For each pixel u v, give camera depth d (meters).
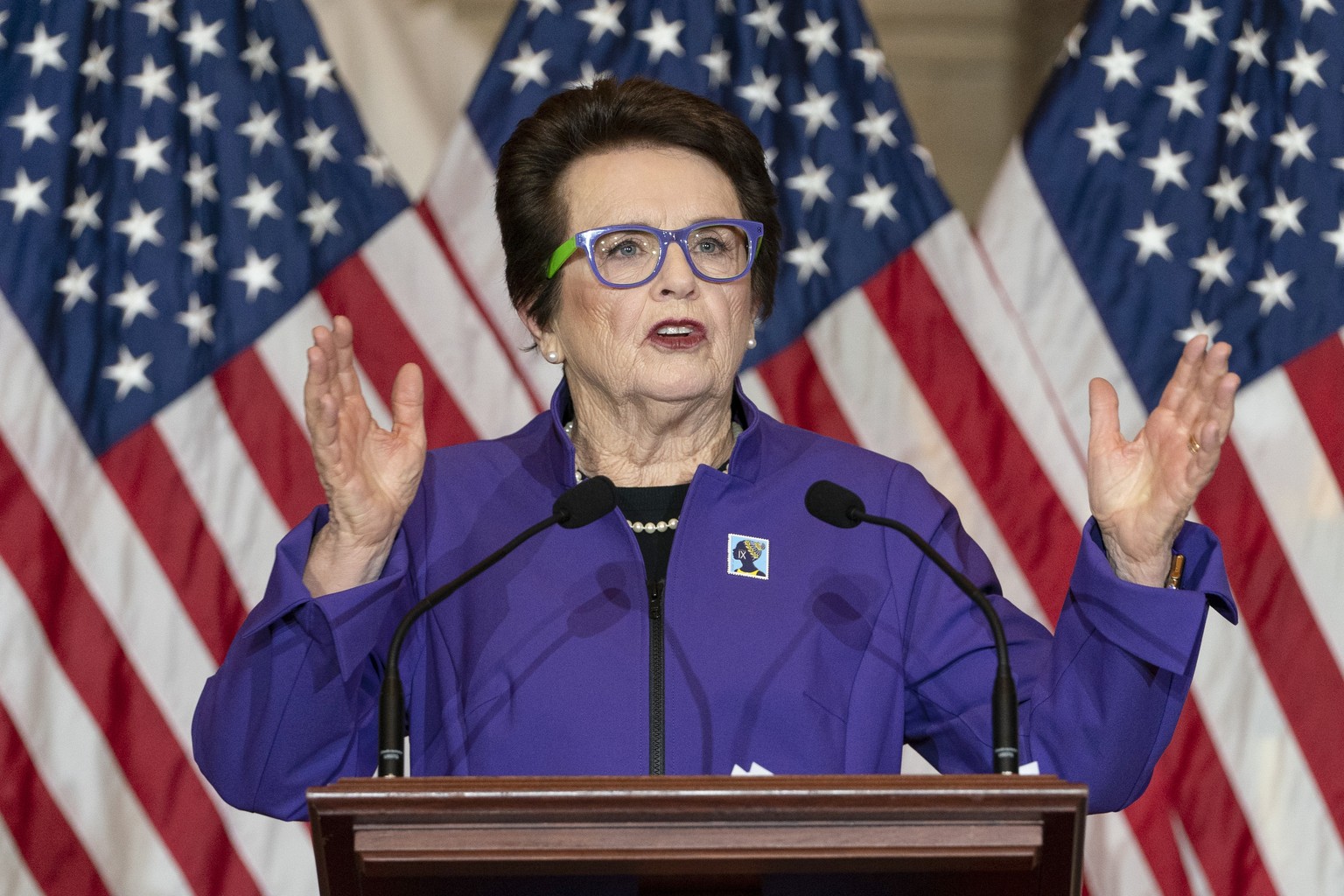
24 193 13.97
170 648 13.66
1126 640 6.08
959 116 16.41
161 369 13.95
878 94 14.84
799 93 14.80
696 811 4.64
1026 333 14.41
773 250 7.68
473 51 15.75
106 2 14.59
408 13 15.73
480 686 6.71
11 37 14.30
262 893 13.61
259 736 6.43
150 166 14.24
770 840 4.67
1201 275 14.36
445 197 14.53
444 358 14.31
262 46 14.74
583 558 7.00
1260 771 13.70
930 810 4.67
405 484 6.38
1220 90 14.66
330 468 6.16
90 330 13.95
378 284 14.36
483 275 14.46
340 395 6.22
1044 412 14.27
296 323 14.18
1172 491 6.01
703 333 7.14
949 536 7.31
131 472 13.83
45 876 13.23
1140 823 13.66
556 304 7.53
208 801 13.60
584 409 7.52
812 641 6.80
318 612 6.20
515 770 6.54
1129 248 14.46
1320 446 13.97
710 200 7.23
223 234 14.29
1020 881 4.88
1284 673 13.79
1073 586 6.37
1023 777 4.74
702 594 6.88
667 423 7.26
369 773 6.92
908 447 14.26
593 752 6.52
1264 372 14.12
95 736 13.47
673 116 7.36
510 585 6.96
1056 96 14.77
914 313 14.45
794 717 6.62
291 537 6.29
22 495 13.59
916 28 16.47
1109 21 14.91
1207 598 6.15
